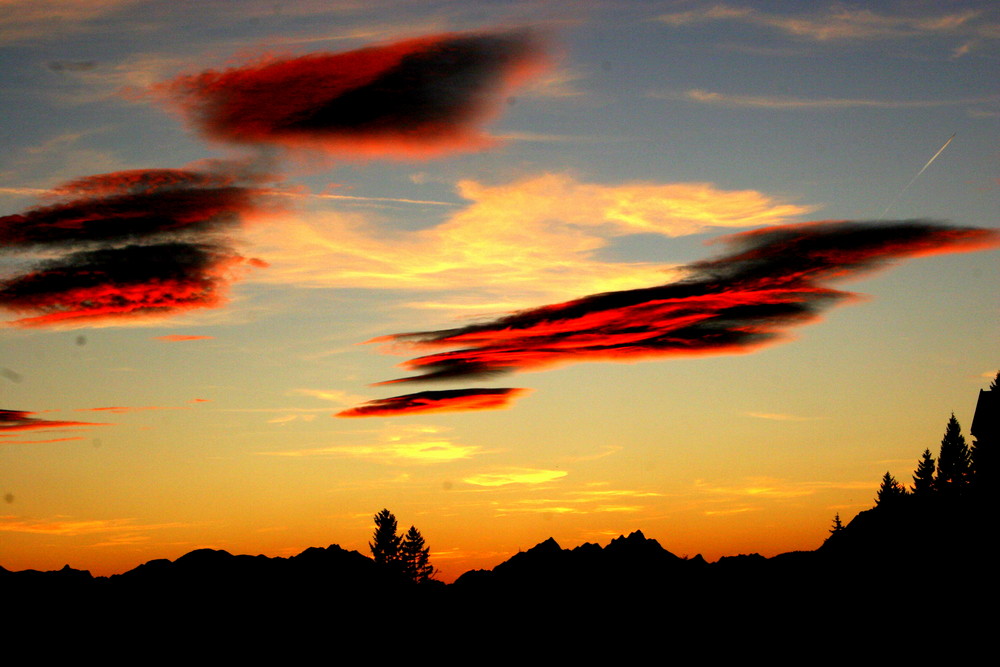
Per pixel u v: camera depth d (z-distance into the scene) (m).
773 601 68.81
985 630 48.91
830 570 66.94
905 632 52.56
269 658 74.75
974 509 65.62
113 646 71.38
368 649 79.56
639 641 75.00
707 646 67.12
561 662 75.25
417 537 126.12
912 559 61.53
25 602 75.12
